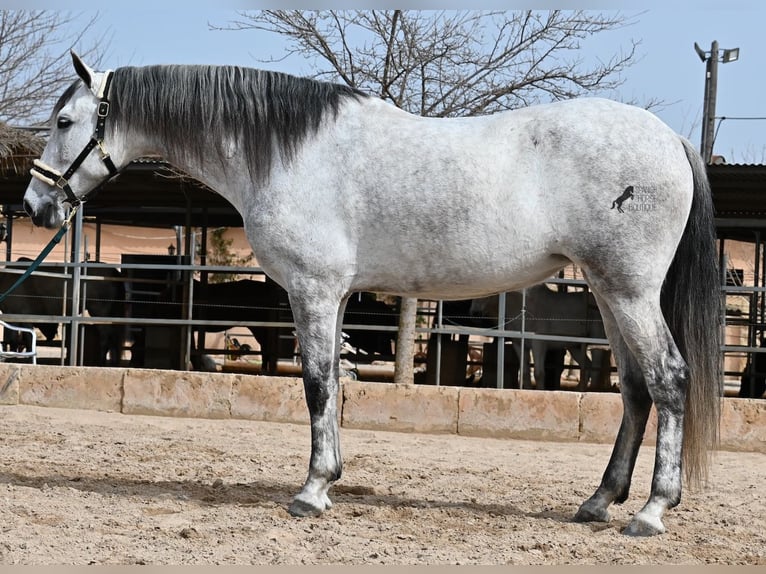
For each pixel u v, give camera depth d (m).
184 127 5.74
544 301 13.64
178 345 14.57
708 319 5.32
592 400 9.23
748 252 30.83
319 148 5.46
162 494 6.00
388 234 5.34
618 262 5.09
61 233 6.12
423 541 4.95
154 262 15.30
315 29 12.24
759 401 8.99
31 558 4.36
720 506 6.18
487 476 7.19
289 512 5.48
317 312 5.43
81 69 5.79
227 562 4.41
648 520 5.16
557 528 5.35
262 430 9.25
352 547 4.75
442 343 13.94
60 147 5.85
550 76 12.22
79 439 8.27
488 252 5.23
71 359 12.10
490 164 5.20
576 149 5.12
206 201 15.17
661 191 5.09
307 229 5.41
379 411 9.58
